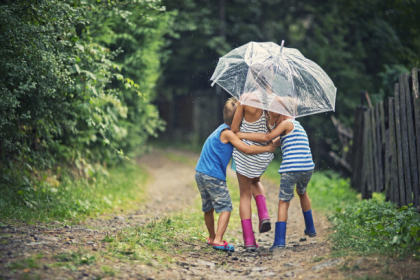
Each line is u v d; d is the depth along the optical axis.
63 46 5.66
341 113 13.81
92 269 3.51
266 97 4.67
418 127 5.60
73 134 8.02
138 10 7.05
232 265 4.36
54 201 6.39
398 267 3.53
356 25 14.88
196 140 24.47
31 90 5.73
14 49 5.31
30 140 6.78
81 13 5.97
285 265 4.15
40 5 5.29
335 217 6.50
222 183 4.96
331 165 11.55
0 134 5.68
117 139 9.23
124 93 8.64
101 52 6.49
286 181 4.86
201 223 6.47
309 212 5.34
